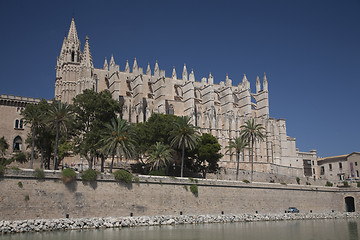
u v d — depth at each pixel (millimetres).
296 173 139125
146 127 85562
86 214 57281
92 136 70750
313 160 154375
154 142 84250
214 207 72062
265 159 139625
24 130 91375
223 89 143250
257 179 114438
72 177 56656
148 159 80312
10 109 91125
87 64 111938
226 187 74938
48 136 73938
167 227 57312
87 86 110312
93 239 43125
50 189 54906
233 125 134500
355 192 96562
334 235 53094
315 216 82375
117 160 95562
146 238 45219
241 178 110688
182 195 68250
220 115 132125
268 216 75125
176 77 145125
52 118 64312
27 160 86500
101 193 59375
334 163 147375
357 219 81188
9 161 82500
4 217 50594
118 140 67562
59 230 50625
